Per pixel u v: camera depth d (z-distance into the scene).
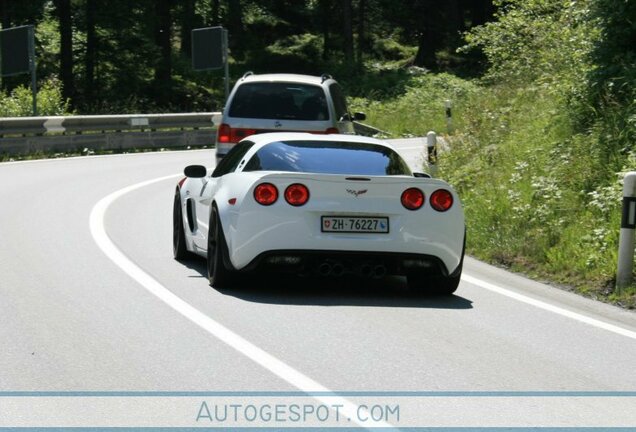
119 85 65.12
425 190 12.72
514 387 8.74
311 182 12.40
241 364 9.20
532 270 15.41
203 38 46.50
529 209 17.64
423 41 81.12
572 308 12.63
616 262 14.36
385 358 9.59
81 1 64.38
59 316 11.09
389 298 12.86
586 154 19.06
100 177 27.58
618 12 21.33
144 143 38.81
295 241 12.30
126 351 9.60
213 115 41.84
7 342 9.91
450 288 13.23
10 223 18.42
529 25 33.06
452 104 55.66
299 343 10.07
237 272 12.68
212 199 13.38
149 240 16.83
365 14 90.44
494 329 11.16
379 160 13.32
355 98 65.94
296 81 22.33
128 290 12.60
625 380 9.12
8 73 40.81
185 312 11.38
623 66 20.81
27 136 34.16
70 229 17.78
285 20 89.31
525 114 25.47
